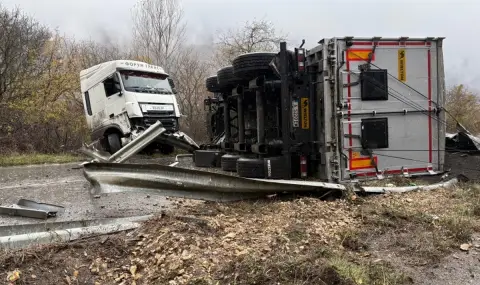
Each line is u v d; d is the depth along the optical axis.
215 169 10.73
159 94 13.77
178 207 5.86
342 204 5.60
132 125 12.95
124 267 3.70
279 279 3.28
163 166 5.46
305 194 6.05
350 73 7.10
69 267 3.64
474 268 3.65
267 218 4.96
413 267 3.66
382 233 4.44
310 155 7.62
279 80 7.82
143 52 24.86
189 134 20.58
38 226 4.61
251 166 7.81
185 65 23.25
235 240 4.18
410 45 7.48
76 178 9.30
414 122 7.56
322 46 7.09
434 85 7.69
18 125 14.88
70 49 21.97
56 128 15.37
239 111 9.70
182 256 3.70
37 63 17.55
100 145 13.95
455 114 20.33
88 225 4.78
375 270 3.49
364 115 7.20
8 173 10.25
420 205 5.51
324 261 3.56
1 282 3.32
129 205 6.21
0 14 16.30
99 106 14.11
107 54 23.56
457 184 6.75
